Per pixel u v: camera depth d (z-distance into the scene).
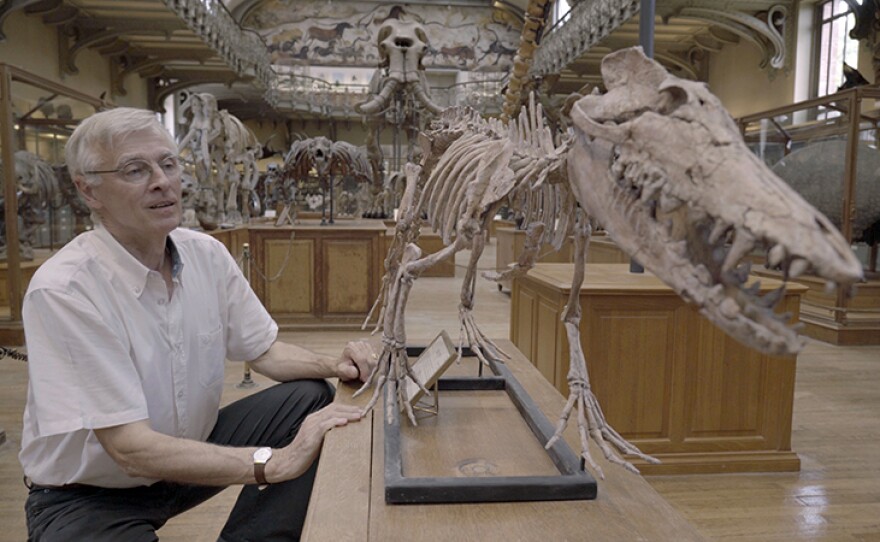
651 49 3.63
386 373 2.13
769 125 7.82
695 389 3.29
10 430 3.82
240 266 5.76
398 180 11.84
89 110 7.12
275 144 24.70
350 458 1.78
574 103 1.42
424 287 9.34
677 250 1.16
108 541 1.67
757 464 3.34
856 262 0.90
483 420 2.10
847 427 4.02
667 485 3.20
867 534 2.76
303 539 1.41
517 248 8.02
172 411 1.90
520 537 1.42
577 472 1.64
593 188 1.38
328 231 6.57
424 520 1.49
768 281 3.38
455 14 23.27
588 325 3.19
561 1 17.72
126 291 1.76
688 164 1.12
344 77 23.84
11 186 5.60
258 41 18.09
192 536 2.73
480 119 2.63
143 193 1.71
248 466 1.68
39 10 10.86
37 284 1.62
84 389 1.59
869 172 6.61
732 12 10.20
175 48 14.27
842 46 9.84
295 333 6.50
